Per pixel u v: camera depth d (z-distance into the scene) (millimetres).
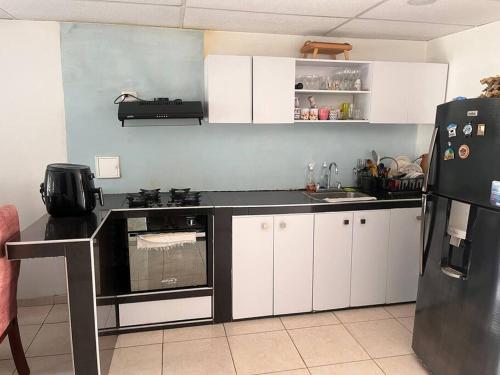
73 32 2838
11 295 2014
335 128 3414
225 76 2809
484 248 1840
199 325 2805
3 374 2262
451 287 2066
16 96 2838
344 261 2949
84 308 1885
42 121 2902
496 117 1782
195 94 3088
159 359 2416
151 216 2604
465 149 1965
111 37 2896
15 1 2338
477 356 1897
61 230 1993
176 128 3123
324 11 2543
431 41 3408
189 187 3221
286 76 2904
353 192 3305
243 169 3293
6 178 2906
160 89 3029
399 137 3553
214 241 2719
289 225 2807
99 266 2045
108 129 3010
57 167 2270
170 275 2705
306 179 3426
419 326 2385
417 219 3035
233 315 2846
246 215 2730
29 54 2807
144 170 3123
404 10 2520
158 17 2701
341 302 3012
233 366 2354
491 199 1812
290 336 2680
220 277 2771
